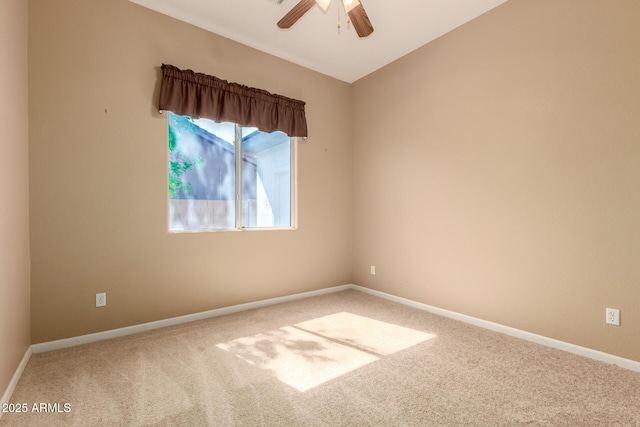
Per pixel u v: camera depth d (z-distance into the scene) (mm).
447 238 3195
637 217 2051
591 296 2248
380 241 3969
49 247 2346
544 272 2494
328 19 2982
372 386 1883
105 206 2572
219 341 2539
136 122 2717
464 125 3039
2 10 1731
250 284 3434
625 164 2094
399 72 3697
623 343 2107
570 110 2342
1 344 1650
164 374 2008
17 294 1961
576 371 2057
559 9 2391
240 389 1842
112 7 2607
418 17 2943
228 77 3256
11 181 1863
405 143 3637
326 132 4109
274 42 3369
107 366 2105
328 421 1559
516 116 2652
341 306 3537
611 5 2143
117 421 1546
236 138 3418
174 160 3066
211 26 3080
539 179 2516
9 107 1837
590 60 2238
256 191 3621
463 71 3047
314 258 3994
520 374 2023
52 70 2354
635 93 2051
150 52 2791
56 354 2277
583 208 2285
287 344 2494
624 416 1604
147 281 2777
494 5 2768
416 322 3018
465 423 1548
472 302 2980
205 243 3111
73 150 2436
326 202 4117
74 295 2443
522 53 2607
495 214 2803
